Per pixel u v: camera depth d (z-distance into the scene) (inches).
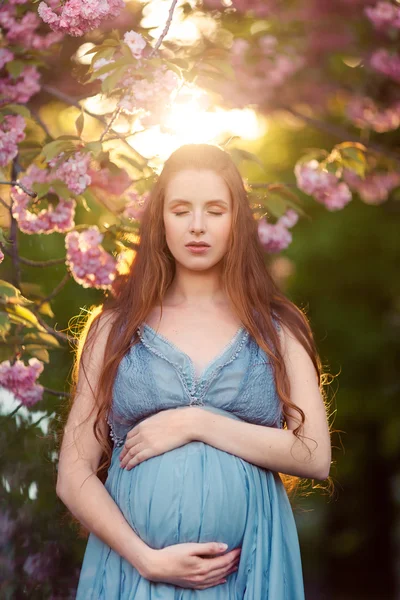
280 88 215.2
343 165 171.2
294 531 109.8
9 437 151.5
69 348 158.9
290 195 153.9
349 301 360.8
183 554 100.3
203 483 102.5
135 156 150.6
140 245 113.7
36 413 153.9
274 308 113.2
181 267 111.9
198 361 106.4
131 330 108.5
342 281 357.1
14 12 155.8
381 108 223.5
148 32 165.8
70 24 130.0
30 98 166.4
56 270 233.1
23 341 142.8
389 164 212.4
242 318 108.7
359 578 403.2
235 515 103.0
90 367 110.3
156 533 102.4
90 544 109.3
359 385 363.3
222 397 105.8
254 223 113.0
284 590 105.7
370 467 389.4
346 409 359.6
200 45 171.3
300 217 351.3
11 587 149.0
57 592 151.0
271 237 152.9
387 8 211.3
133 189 147.6
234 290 109.6
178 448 103.9
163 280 111.3
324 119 256.7
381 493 392.5
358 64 225.1
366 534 394.9
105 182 145.7
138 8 172.7
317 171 170.4
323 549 398.6
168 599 101.6
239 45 199.6
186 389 105.4
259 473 106.4
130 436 106.3
